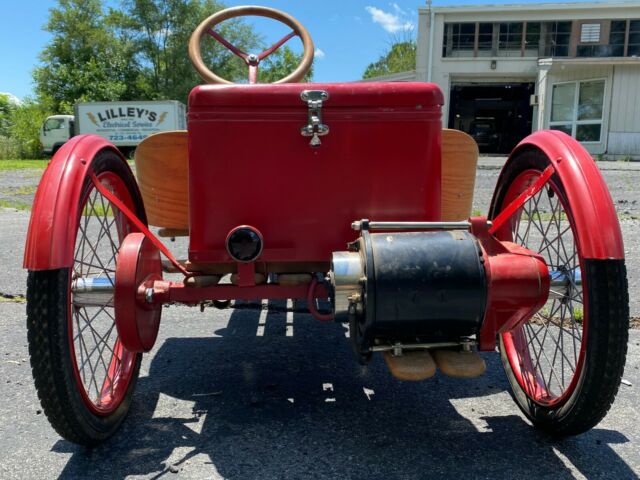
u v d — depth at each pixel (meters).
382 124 2.45
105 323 3.96
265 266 2.62
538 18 22.84
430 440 2.43
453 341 2.20
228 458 2.29
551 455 2.30
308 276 2.56
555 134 2.38
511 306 2.15
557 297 2.41
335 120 2.43
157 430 2.52
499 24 23.12
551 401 2.38
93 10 39.44
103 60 39.16
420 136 2.47
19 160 27.12
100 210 7.68
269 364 3.31
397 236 2.13
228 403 2.80
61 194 2.07
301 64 3.51
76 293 2.37
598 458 2.27
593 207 2.03
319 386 3.00
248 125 2.42
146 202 3.00
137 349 2.39
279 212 2.48
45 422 2.60
